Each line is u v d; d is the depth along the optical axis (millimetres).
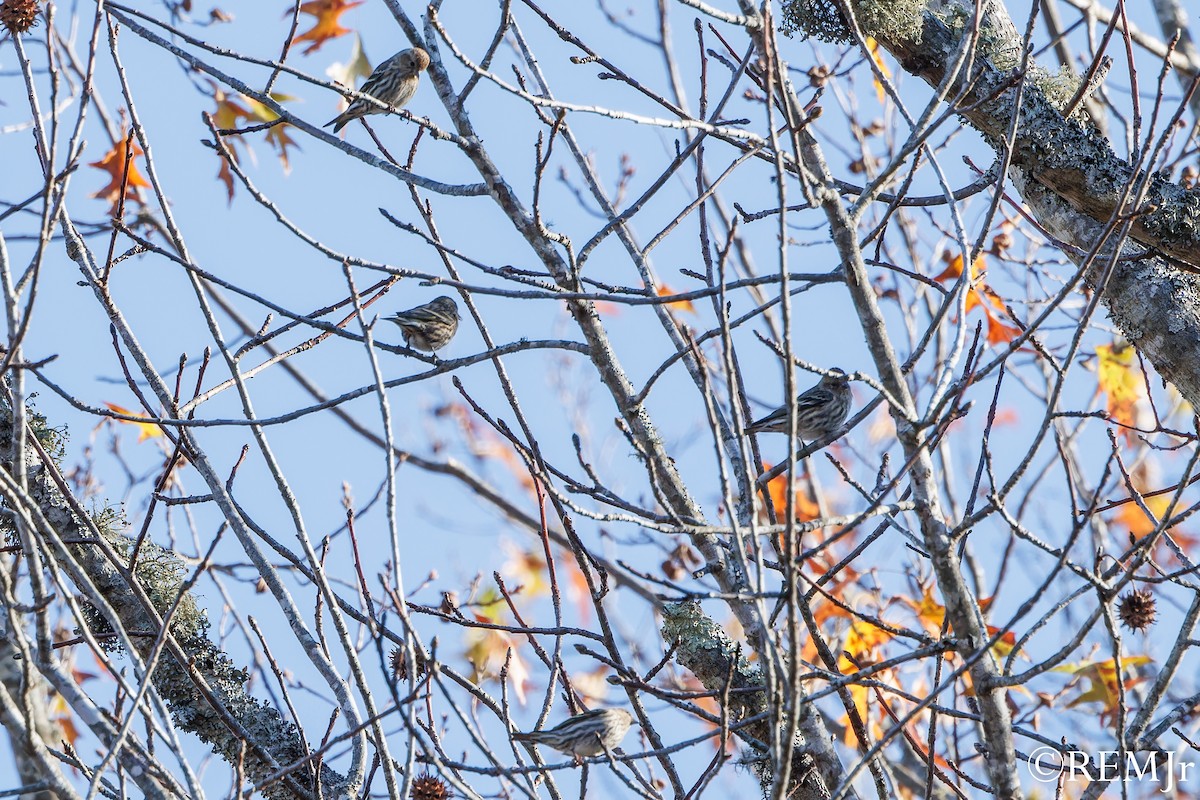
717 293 8914
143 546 11789
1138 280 12609
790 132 9016
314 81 9859
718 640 11938
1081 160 12508
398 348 10984
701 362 7797
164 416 10352
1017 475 8398
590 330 10656
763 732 11492
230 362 9812
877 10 12875
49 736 8516
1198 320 12445
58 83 8570
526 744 9766
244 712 11438
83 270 10562
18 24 9656
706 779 8430
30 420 11953
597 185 11680
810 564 16953
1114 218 8289
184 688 11391
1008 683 8703
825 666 10898
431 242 10023
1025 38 9391
